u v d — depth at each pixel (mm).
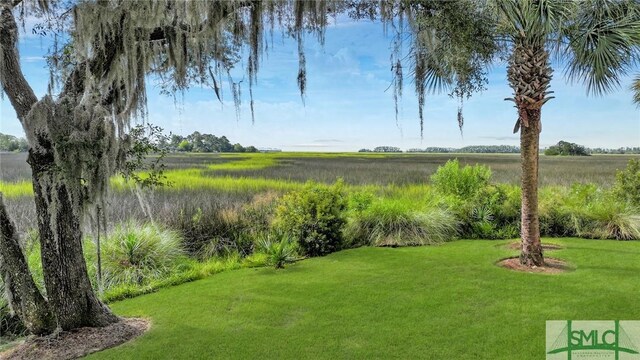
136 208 7676
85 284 3660
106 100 3662
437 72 5844
